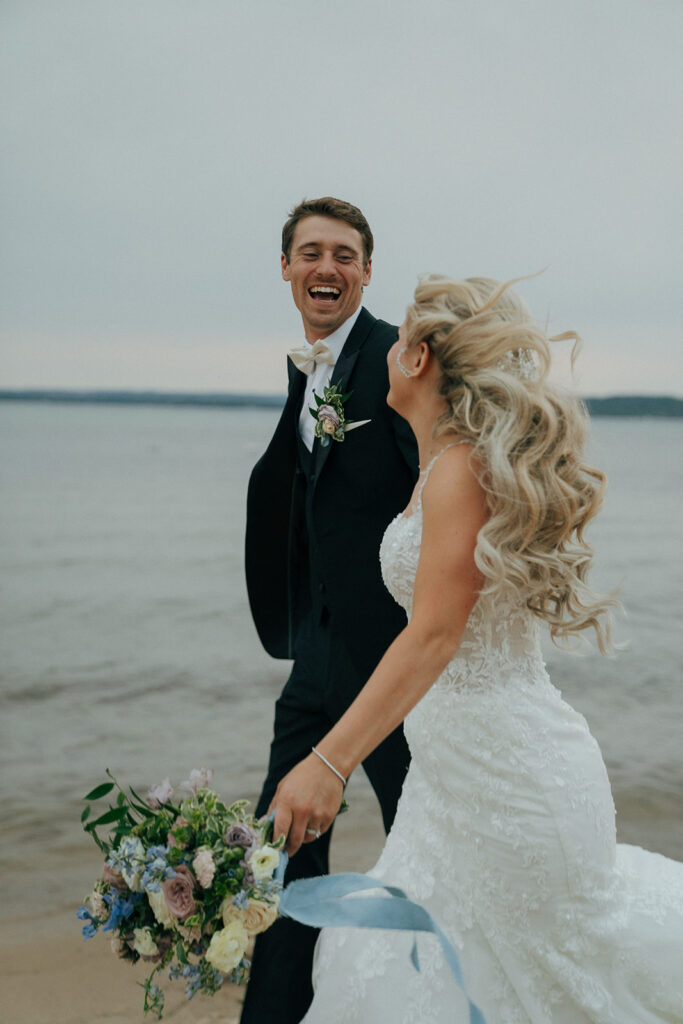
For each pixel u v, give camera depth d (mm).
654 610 11797
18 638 10375
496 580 1774
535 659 1974
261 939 2496
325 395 2766
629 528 19500
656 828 4562
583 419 1915
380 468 2742
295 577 3033
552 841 1845
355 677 2695
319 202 2902
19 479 29172
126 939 1646
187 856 1598
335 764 1714
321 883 1758
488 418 1821
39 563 16359
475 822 1893
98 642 10164
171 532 20141
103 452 38531
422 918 1714
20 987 2939
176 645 10023
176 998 2902
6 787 5383
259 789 5527
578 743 1944
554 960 1857
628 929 1854
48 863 4137
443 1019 1834
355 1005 1867
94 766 5906
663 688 7633
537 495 1802
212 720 7113
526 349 1873
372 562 2727
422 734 1961
